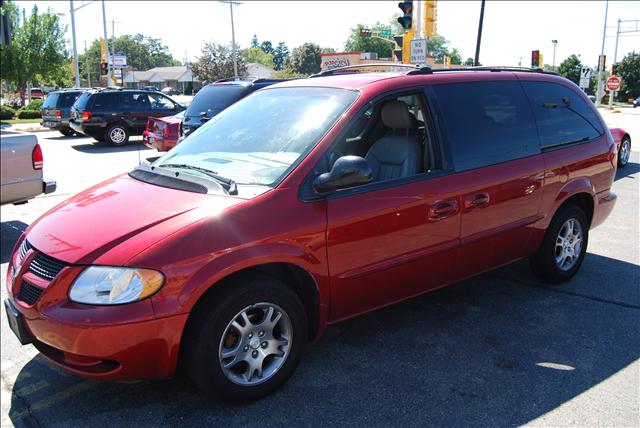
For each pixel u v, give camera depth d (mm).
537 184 4402
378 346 3865
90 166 13055
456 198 3842
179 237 2842
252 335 3100
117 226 3006
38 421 3088
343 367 3586
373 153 4105
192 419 3055
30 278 2980
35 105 37375
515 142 4316
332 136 3434
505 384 3363
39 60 40031
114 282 2729
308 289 3348
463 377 3447
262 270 3242
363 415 3068
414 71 4043
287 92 4141
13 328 3100
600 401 3178
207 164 3686
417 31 18859
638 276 5207
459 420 3014
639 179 10109
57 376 3568
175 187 3387
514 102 4441
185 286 2793
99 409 3178
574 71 64375
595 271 5352
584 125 4977
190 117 10977
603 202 5156
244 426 2982
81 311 2715
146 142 13375
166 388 3365
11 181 6555
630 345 3854
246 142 3770
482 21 21406
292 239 3107
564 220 4785
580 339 3945
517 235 4363
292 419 3037
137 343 2738
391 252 3555
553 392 3273
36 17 39781
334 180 3152
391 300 3727
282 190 3178
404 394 3268
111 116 17672
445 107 3984
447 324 4207
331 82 3977
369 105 3623
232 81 11320
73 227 3117
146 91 18453
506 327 4148
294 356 3275
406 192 3598
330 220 3248
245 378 3119
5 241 6621
